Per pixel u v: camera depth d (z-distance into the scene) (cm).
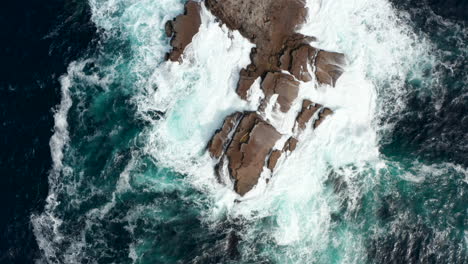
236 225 3816
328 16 4350
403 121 4103
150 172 3978
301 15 4297
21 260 3759
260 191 3884
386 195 3903
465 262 3641
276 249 3753
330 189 3922
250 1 4275
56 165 4031
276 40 4231
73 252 3750
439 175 3925
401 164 3984
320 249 3762
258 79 4141
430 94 4172
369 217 3844
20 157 4081
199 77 4219
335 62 4191
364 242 3766
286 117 4050
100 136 4112
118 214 3850
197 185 3925
